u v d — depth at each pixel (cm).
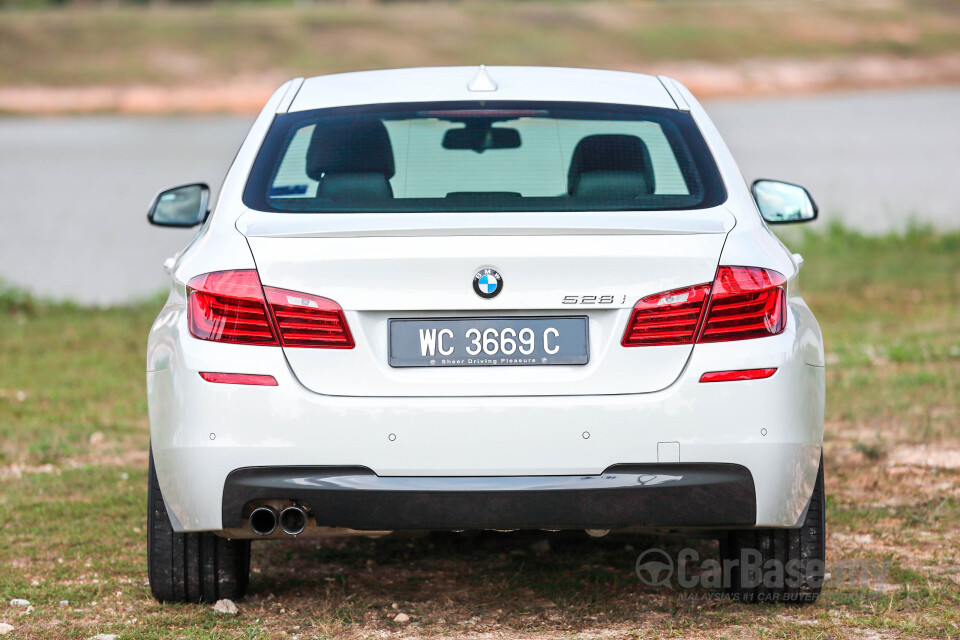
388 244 748
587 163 841
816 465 791
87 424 1645
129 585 955
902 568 979
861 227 4141
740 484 745
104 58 15250
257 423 741
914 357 2000
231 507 750
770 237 820
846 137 8312
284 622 855
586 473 739
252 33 16462
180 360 761
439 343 745
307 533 775
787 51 18350
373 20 17550
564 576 973
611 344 743
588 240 748
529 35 17825
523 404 736
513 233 748
